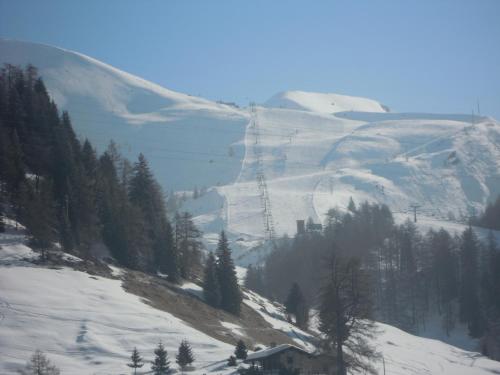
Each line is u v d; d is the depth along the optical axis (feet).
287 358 214.90
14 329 216.95
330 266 200.95
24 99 413.59
